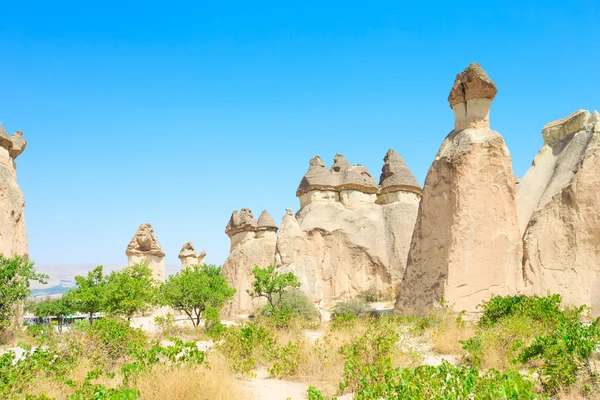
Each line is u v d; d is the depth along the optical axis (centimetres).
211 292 2527
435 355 1359
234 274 4009
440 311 1869
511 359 1031
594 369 947
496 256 2008
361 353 1131
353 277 3762
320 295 3456
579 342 930
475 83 2162
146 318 3456
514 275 2011
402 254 3769
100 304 2416
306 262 3528
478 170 2066
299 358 1206
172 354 1130
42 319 3828
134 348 1268
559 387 891
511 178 2112
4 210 2345
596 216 1956
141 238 4228
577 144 2203
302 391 1041
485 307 1666
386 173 4303
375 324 1744
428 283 2059
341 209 4000
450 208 2053
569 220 1995
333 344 1334
